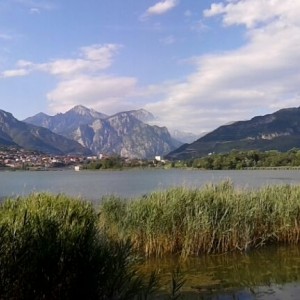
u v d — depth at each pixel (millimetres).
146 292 8906
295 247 16719
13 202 11828
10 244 7457
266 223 17297
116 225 15352
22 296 7371
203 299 10547
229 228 16031
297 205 17688
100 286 7859
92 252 7977
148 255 15047
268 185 20094
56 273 7562
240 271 13250
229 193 17484
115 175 124938
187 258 14914
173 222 15359
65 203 12375
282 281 12141
